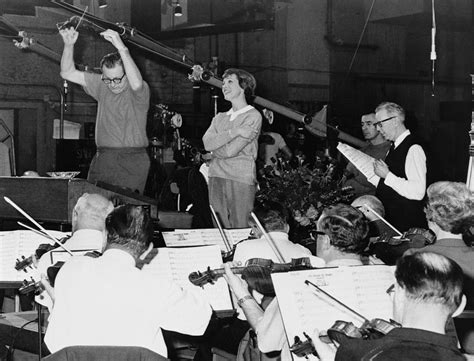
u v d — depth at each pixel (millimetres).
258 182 6746
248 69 12828
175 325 3637
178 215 7480
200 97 11992
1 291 6977
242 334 5008
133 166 6680
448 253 4090
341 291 3635
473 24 13844
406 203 5828
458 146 13805
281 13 12867
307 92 13195
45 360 3270
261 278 4156
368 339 2820
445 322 2725
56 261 4430
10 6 10281
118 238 3668
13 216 6035
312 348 3326
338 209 3943
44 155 11055
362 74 13625
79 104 11273
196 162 8258
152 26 11961
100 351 3275
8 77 10750
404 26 13984
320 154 6727
